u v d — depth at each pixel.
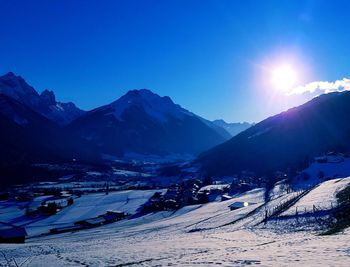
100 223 136.88
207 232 69.31
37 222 143.38
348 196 64.44
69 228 127.44
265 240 44.06
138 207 168.88
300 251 25.20
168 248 41.78
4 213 161.50
